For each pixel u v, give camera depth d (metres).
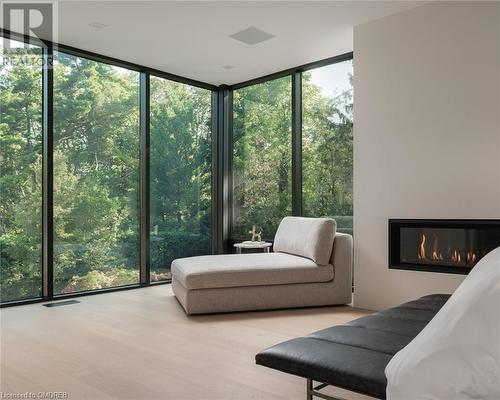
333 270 4.43
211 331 3.48
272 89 6.02
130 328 3.57
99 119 5.23
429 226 3.87
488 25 3.57
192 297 3.99
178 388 2.34
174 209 6.03
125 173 5.48
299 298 4.29
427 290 3.88
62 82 4.90
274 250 5.31
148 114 5.70
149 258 5.69
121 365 2.69
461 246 3.71
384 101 4.14
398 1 3.86
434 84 3.84
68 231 4.93
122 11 4.07
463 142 3.69
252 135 6.27
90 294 5.03
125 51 5.10
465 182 3.67
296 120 5.68
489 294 1.49
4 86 4.47
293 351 1.79
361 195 4.29
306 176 5.59
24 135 4.61
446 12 3.78
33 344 3.13
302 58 5.36
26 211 4.62
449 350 1.43
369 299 4.25
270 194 6.03
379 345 1.83
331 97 5.37
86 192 5.09
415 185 3.95
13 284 4.52
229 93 6.55
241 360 2.78
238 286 4.12
